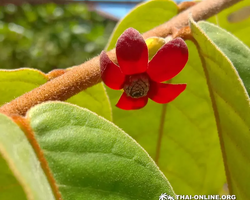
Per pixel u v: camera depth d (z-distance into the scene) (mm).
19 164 63
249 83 113
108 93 156
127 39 91
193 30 107
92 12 555
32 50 491
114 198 83
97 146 85
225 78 100
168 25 125
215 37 118
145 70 95
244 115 96
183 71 144
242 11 167
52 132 84
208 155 163
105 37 558
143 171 86
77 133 85
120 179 84
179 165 167
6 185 89
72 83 102
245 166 101
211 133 158
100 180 83
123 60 92
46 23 516
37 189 63
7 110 92
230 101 101
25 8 510
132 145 88
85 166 83
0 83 119
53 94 99
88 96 130
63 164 81
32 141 81
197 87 148
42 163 79
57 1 523
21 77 118
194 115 154
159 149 164
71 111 88
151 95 99
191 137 160
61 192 79
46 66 504
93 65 105
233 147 105
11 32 475
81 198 80
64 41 505
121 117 158
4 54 483
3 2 499
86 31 521
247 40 179
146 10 158
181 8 159
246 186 102
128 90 96
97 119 88
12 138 73
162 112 155
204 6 135
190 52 137
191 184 170
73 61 510
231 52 116
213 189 171
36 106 87
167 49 93
